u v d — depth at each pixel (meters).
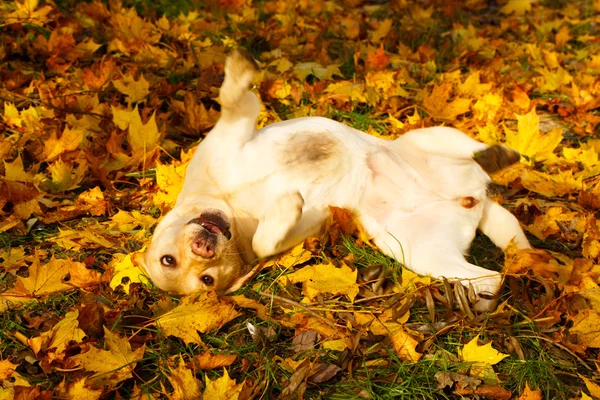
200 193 1.89
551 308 1.79
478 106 2.55
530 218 2.11
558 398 1.63
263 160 1.89
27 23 2.86
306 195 1.90
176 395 1.57
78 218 2.09
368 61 2.85
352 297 1.80
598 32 3.43
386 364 1.68
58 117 2.42
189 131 2.43
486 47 3.16
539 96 2.74
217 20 3.25
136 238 2.00
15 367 1.62
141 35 2.90
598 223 2.04
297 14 3.40
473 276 1.82
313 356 1.69
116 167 2.23
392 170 1.96
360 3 3.81
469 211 1.95
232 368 1.68
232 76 1.85
